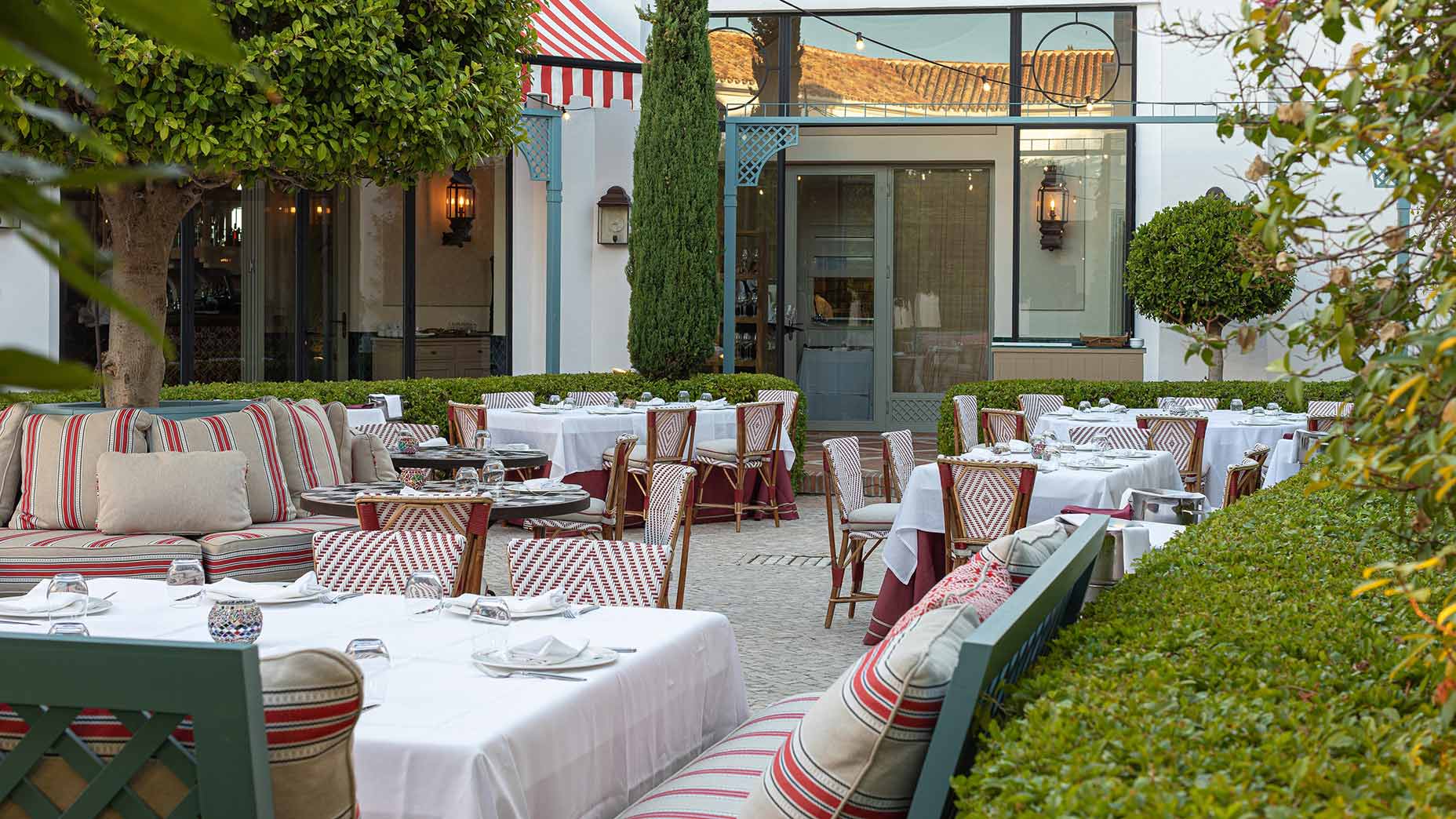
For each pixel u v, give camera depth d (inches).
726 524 401.7
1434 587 93.2
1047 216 590.9
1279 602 95.8
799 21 600.4
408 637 125.6
